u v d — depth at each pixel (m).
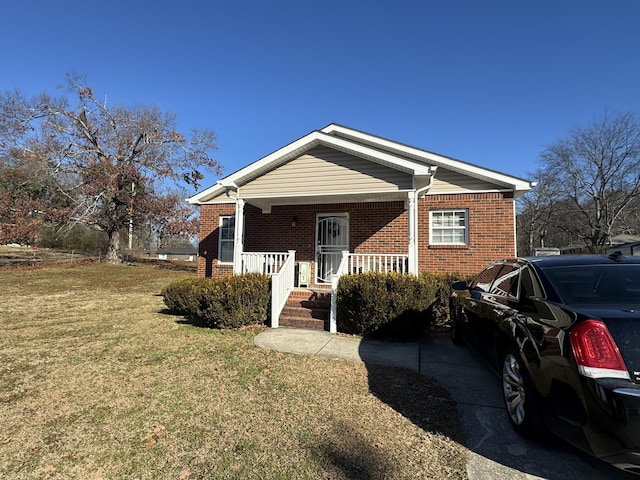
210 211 13.23
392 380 4.54
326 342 6.33
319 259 11.30
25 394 4.09
